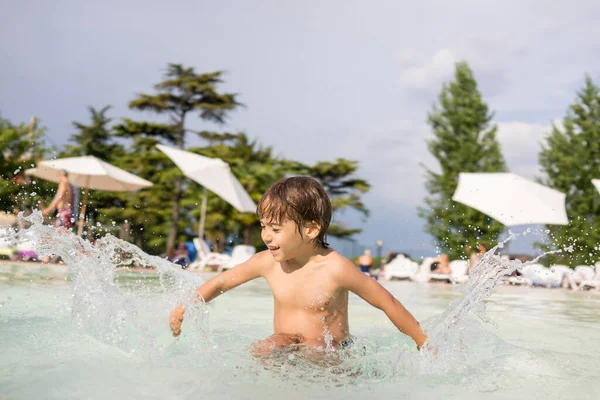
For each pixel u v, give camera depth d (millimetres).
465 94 21719
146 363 1424
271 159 30422
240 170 27594
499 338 2145
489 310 3842
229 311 2924
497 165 21172
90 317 1872
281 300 1977
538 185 12648
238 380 1283
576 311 3963
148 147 26844
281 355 1592
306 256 1966
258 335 2086
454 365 1561
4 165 11883
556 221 11742
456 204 19469
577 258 13203
